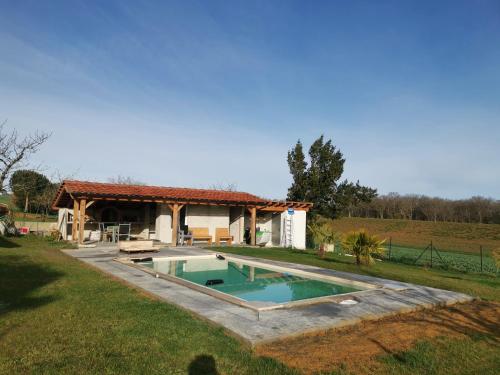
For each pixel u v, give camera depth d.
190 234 19.36
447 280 11.30
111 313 5.75
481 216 59.81
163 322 5.37
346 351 4.70
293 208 22.06
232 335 5.02
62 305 6.12
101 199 16.53
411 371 4.25
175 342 4.64
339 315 6.17
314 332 5.33
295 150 25.45
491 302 8.23
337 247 23.22
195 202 18.59
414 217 66.25
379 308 6.80
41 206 33.84
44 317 5.46
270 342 4.82
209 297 7.04
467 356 4.82
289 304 6.69
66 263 10.91
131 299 6.67
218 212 21.69
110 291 7.28
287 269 11.91
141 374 3.78
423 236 47.69
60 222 21.58
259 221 23.48
